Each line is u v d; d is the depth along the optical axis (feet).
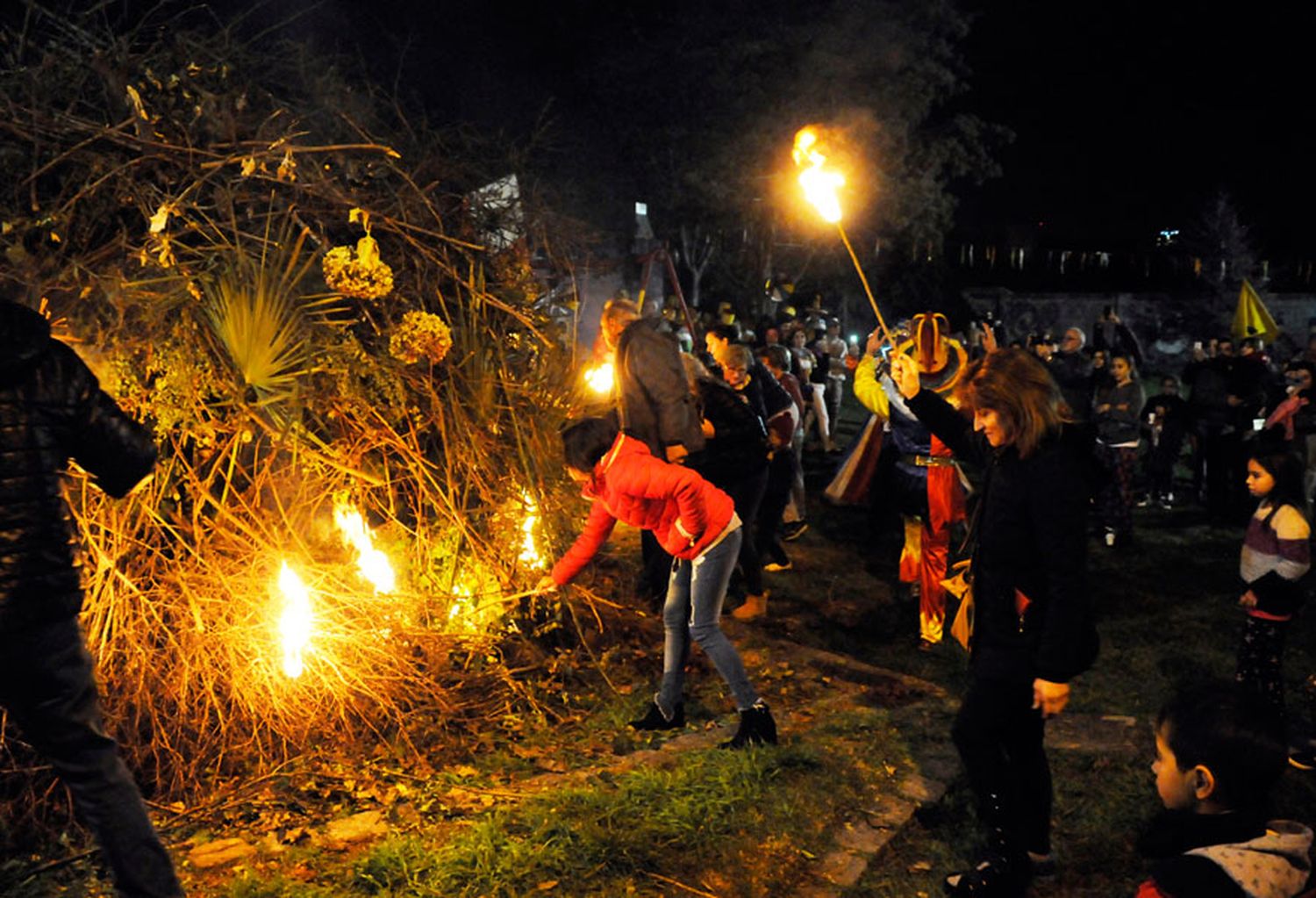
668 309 51.16
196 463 15.39
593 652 19.81
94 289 14.38
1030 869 12.75
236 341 14.82
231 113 16.90
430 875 12.34
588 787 14.49
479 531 18.02
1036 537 11.53
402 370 16.88
